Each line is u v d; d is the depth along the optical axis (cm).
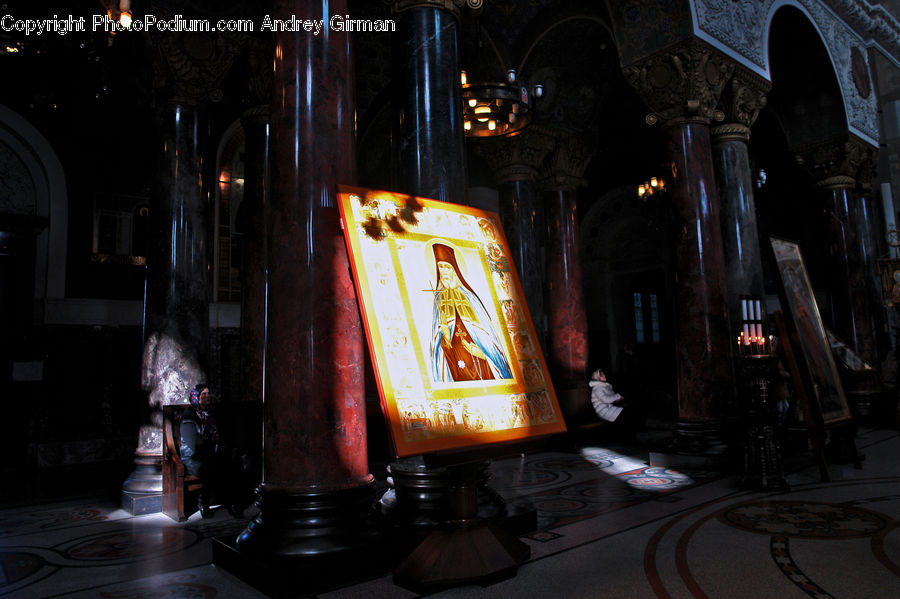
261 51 809
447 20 547
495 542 376
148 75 732
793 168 1403
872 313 1217
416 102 525
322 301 394
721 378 764
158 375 673
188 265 700
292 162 406
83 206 1066
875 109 1322
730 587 352
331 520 374
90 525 567
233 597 360
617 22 844
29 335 997
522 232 1090
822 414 686
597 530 482
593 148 1194
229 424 682
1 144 1012
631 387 1272
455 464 350
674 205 803
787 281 760
